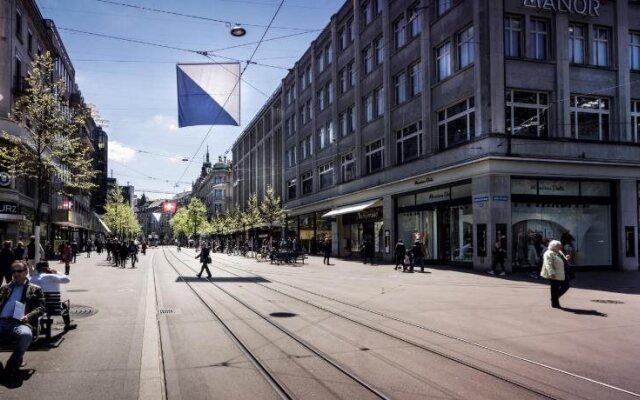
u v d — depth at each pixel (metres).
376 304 12.93
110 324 10.04
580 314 11.25
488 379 6.29
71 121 17.20
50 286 8.59
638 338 8.66
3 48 30.52
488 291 15.86
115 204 72.69
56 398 5.58
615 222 25.05
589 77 25.23
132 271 25.84
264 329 9.56
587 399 5.56
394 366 6.90
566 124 24.25
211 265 31.70
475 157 23.44
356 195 37.00
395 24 32.44
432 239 28.11
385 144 32.75
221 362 7.17
